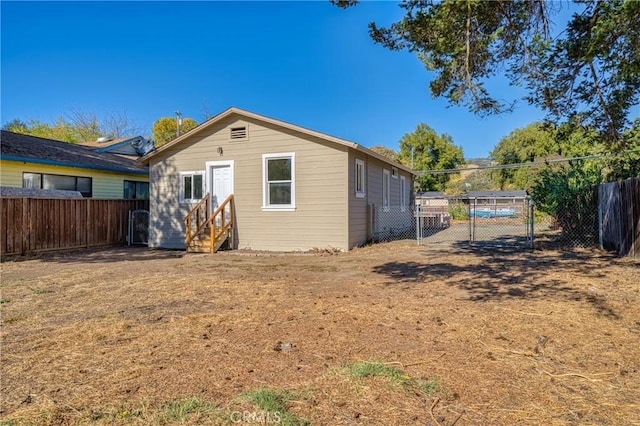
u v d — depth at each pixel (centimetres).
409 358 318
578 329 383
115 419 229
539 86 666
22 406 246
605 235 982
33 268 853
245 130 1190
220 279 689
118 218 1398
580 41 577
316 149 1112
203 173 1241
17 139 1527
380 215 1399
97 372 298
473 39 517
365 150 1145
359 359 316
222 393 261
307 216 1122
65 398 256
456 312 449
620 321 405
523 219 2148
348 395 256
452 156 3844
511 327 393
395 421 224
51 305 512
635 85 675
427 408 239
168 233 1287
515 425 220
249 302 515
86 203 1280
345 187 1081
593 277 628
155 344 359
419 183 3794
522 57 598
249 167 1186
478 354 325
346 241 1080
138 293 581
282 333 385
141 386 273
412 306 479
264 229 1169
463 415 230
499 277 653
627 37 522
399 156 3956
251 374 290
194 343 360
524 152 3709
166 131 3725
